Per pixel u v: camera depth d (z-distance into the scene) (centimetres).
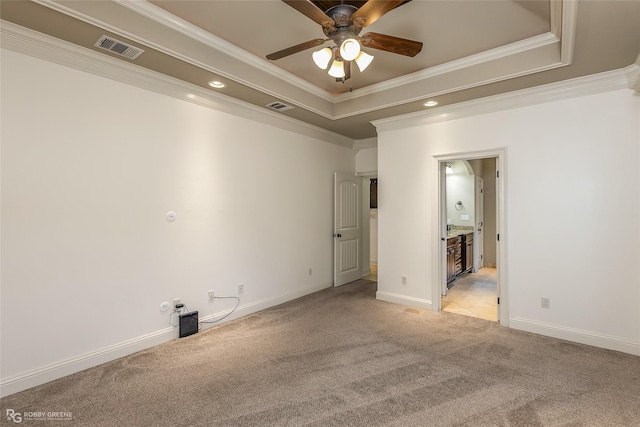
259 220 385
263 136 388
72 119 240
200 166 324
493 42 269
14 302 216
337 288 489
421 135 392
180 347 286
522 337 307
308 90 363
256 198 381
